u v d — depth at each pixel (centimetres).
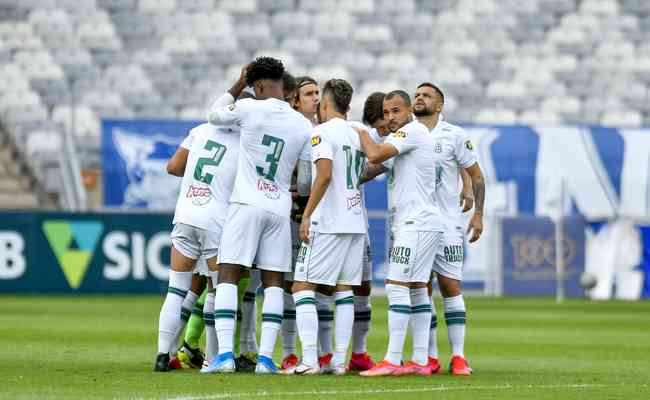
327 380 2938
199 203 3184
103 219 7862
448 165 3344
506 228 8400
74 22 11138
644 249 8538
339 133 3148
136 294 7875
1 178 9619
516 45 11456
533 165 8919
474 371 3406
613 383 2988
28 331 4856
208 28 11238
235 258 3089
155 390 2655
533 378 3131
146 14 11300
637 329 5478
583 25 11656
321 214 3130
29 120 10206
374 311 6725
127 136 8481
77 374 3059
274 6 11494
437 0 11700
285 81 3347
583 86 11200
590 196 8962
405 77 11038
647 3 11844
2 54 10819
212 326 3319
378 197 8494
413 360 3234
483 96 11000
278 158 3133
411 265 3155
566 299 8250
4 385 2769
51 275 7838
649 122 11081
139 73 10800
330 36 11319
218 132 3222
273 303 3158
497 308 7088
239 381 2872
